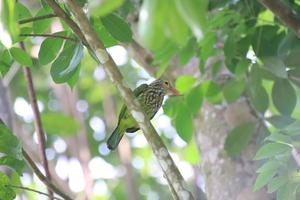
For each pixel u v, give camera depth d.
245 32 10.09
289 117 9.98
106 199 21.95
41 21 9.01
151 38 4.23
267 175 8.50
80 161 18.27
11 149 8.23
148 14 4.23
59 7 8.00
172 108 11.27
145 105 12.68
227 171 10.71
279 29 10.06
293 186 8.45
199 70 11.17
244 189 10.34
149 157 23.05
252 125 10.13
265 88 10.84
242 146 10.09
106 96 21.03
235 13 10.05
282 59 9.84
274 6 8.22
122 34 8.59
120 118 11.70
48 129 16.98
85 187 17.44
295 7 9.62
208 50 10.46
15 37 5.36
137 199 18.81
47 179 8.40
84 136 18.81
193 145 18.97
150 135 7.15
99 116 22.77
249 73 10.20
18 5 8.98
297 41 9.74
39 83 21.55
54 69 8.65
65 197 8.33
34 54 15.81
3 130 8.28
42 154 10.48
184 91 11.57
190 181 18.91
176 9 4.25
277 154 8.46
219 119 11.33
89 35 7.41
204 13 4.31
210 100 11.21
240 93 10.61
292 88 9.86
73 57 8.59
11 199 8.34
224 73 11.16
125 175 19.42
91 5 4.31
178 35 4.26
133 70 20.95
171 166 7.07
